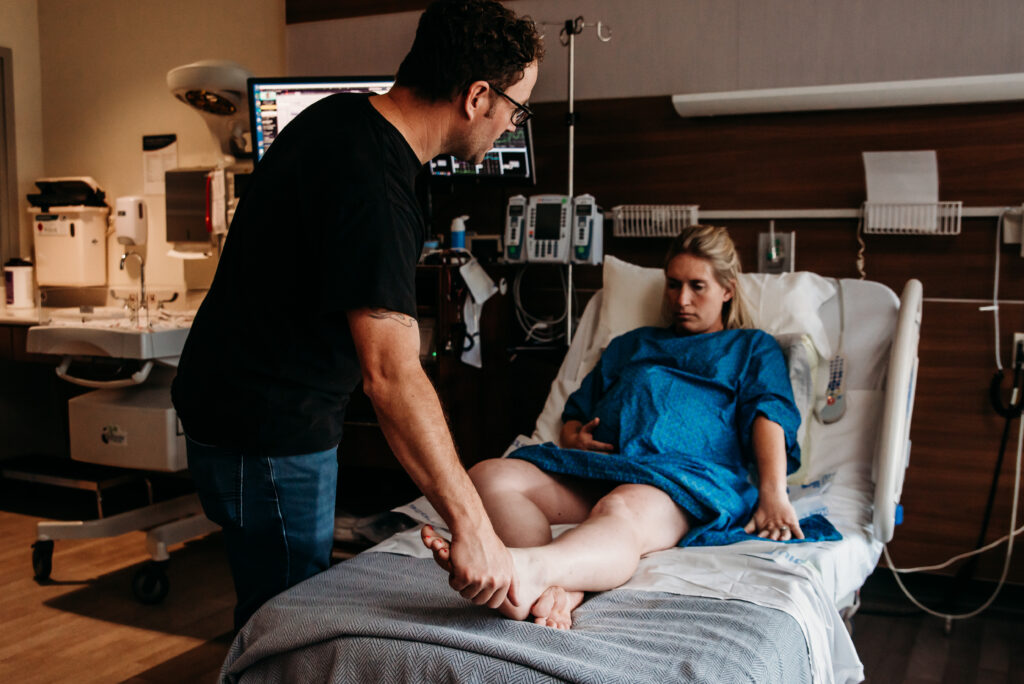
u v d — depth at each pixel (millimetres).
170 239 3561
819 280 2273
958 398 2580
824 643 1347
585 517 1736
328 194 1088
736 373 1945
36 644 2252
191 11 3557
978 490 2578
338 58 3248
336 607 1264
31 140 3939
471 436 2744
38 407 4082
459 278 2646
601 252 2773
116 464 2691
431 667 1104
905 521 2672
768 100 2602
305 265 1142
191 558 2969
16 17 3854
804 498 1899
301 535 1320
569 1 2928
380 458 2725
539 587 1260
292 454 1257
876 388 2133
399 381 1055
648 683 1048
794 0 2666
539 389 3033
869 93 2490
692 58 2795
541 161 3010
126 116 3754
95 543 3133
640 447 1835
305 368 1197
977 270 2533
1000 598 2578
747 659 1138
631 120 2881
